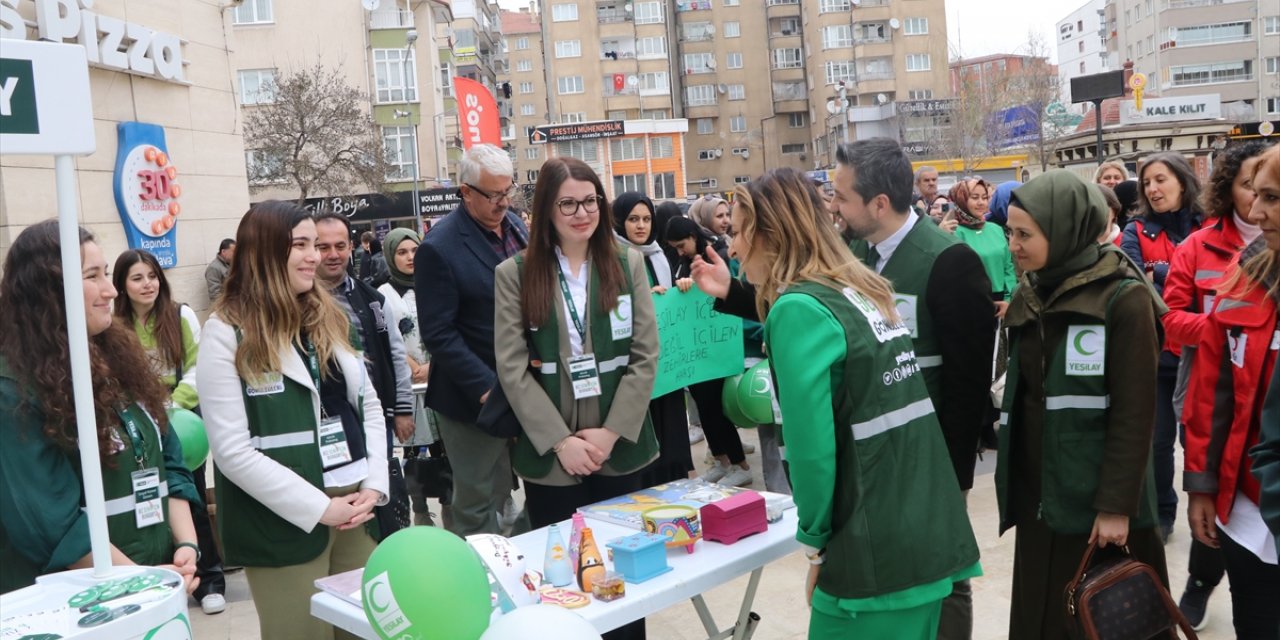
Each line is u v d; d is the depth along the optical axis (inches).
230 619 171.9
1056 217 98.7
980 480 220.5
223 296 107.7
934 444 92.0
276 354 105.4
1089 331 99.8
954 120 1711.4
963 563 90.3
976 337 110.0
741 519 101.5
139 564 99.7
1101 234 100.7
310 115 943.0
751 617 112.1
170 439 109.6
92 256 98.6
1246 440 100.8
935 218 375.9
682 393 196.7
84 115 77.0
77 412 80.2
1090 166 1055.0
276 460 106.0
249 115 958.4
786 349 86.0
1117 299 98.6
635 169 2090.3
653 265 209.6
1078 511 101.0
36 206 335.6
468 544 87.3
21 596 78.9
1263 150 129.6
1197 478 105.0
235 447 103.7
